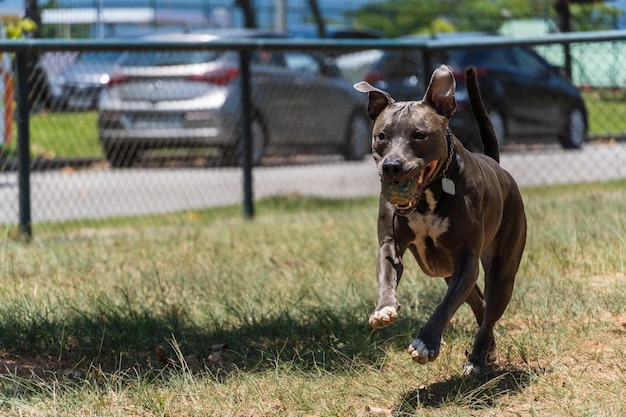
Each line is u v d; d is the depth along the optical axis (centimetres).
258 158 1466
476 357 585
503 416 512
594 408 508
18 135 1002
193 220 1159
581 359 594
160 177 1419
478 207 533
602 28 2295
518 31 2727
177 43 1050
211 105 1386
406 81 1362
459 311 705
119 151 1336
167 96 1366
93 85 1290
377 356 614
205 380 566
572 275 772
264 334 670
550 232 912
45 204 1266
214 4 2736
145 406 529
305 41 1123
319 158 1563
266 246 950
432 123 511
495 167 593
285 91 1498
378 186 1452
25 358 618
